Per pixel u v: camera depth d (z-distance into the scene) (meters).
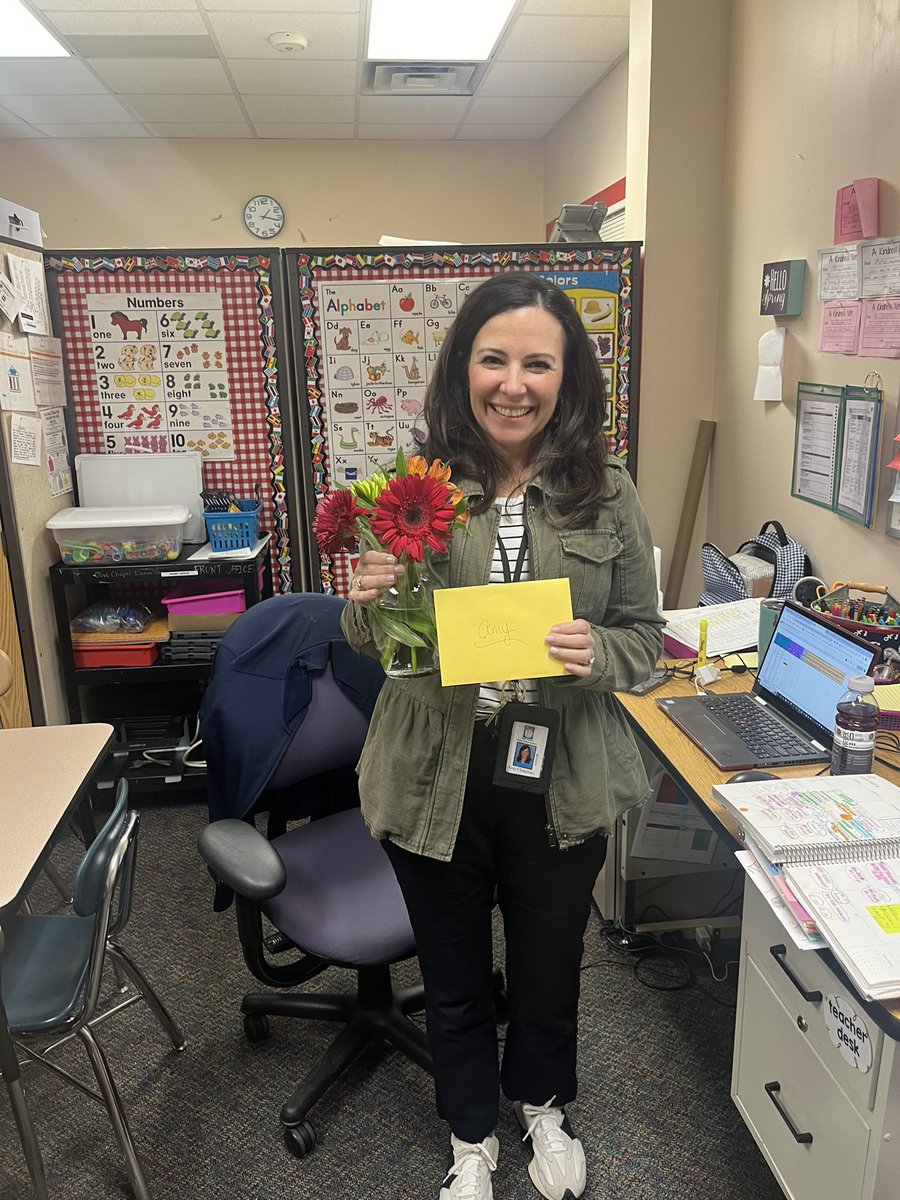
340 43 4.19
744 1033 1.47
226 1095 1.79
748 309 2.91
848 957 1.05
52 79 4.62
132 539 2.78
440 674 1.22
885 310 2.17
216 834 1.62
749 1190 1.55
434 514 1.10
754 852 1.31
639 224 3.11
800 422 2.61
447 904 1.37
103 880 1.44
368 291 2.91
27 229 2.67
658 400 3.18
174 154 5.86
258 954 1.67
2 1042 1.37
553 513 1.26
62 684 2.91
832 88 2.36
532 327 1.19
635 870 2.20
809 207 2.51
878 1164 1.10
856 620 1.97
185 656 2.88
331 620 1.91
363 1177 1.60
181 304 2.88
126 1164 1.50
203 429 2.99
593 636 1.23
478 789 1.31
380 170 6.00
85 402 2.94
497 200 6.12
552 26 4.01
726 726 1.77
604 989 2.08
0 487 2.54
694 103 2.98
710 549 2.72
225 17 3.86
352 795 2.02
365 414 3.00
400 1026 1.82
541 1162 1.53
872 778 1.46
